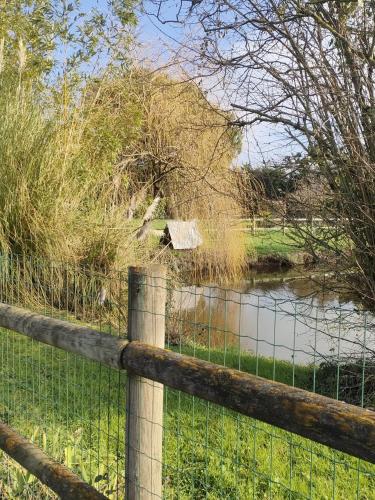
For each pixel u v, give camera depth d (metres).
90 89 10.26
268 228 6.45
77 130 8.88
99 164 9.64
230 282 14.47
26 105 8.53
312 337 7.21
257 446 3.69
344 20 4.62
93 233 8.51
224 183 9.14
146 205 12.10
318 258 5.29
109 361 2.11
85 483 2.24
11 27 9.46
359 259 5.04
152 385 2.05
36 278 5.17
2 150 8.08
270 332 8.74
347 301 5.36
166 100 11.03
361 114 4.81
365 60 4.77
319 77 4.96
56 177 8.12
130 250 8.96
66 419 3.95
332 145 4.98
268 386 1.48
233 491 3.23
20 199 7.80
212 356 6.06
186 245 12.98
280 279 15.05
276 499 3.15
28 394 4.40
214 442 3.71
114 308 5.00
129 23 9.74
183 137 11.65
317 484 3.28
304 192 5.25
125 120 10.60
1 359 4.98
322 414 1.32
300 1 4.71
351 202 4.88
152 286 2.04
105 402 4.26
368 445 1.22
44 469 2.39
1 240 7.69
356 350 4.93
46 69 9.27
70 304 4.73
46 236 7.76
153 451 2.07
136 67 11.11
